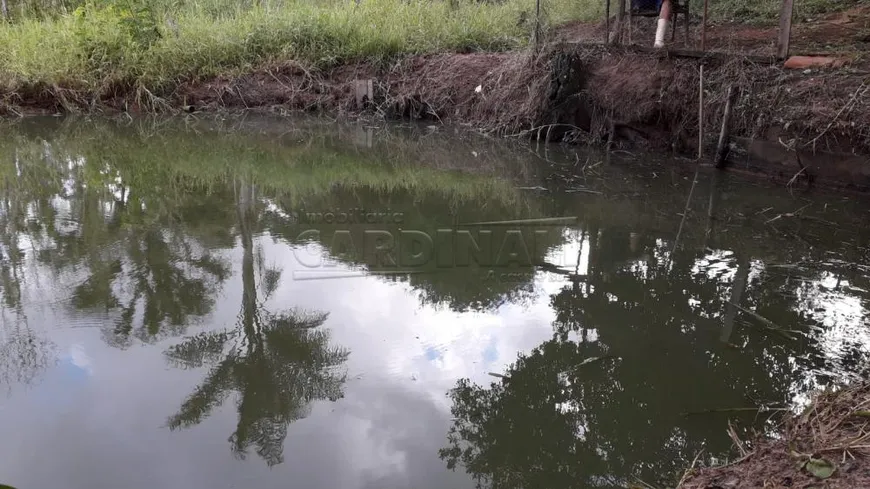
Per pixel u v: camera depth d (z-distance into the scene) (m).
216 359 3.40
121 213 5.93
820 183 6.25
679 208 5.98
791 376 3.29
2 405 2.97
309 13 11.86
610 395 3.16
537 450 2.77
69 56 10.63
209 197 6.54
